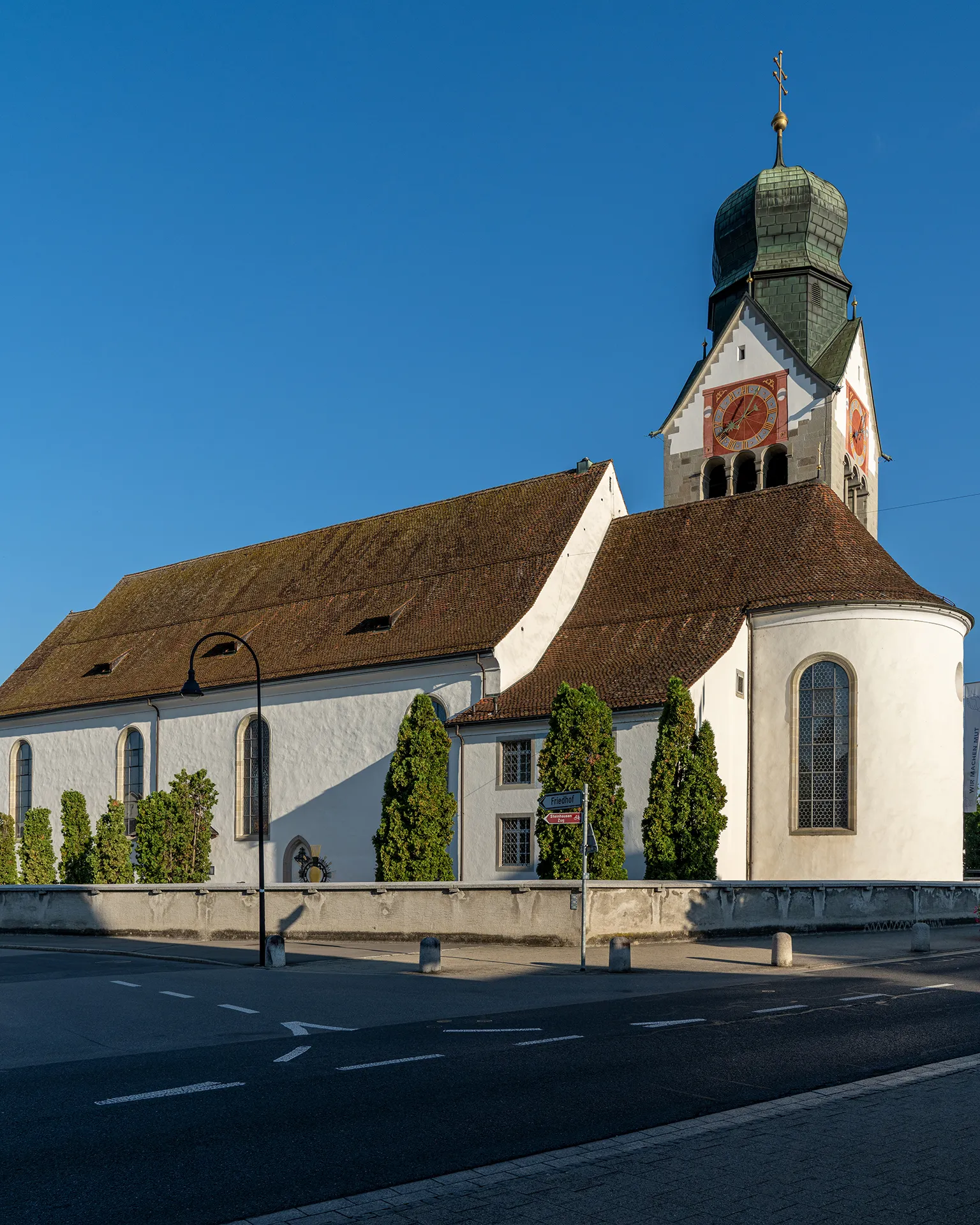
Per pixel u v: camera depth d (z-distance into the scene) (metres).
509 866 42.00
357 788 47.47
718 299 61.41
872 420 61.19
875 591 41.62
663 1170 9.89
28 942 36.91
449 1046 15.84
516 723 42.25
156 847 46.38
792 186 59.72
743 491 57.22
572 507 50.41
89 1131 11.45
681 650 42.50
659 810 36.56
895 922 36.97
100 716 58.31
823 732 41.44
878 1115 11.66
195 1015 19.56
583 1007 19.77
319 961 28.48
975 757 68.75
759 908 33.94
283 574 59.34
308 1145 10.78
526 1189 9.40
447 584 50.47
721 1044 15.67
